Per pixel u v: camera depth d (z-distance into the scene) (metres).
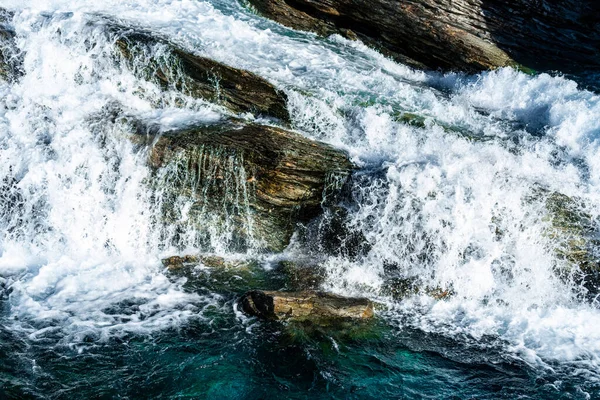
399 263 8.00
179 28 11.00
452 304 7.68
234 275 7.71
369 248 8.05
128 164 8.16
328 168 8.45
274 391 5.93
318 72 11.13
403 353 6.66
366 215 8.15
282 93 9.51
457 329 7.22
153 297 7.14
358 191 8.27
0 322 6.48
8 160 8.11
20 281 7.21
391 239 8.04
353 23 13.50
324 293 7.40
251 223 8.28
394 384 6.18
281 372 6.18
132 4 11.73
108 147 8.30
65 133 8.31
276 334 6.68
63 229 7.92
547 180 8.83
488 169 8.61
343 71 11.41
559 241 8.13
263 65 10.66
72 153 8.13
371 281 7.85
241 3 13.58
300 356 6.41
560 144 10.01
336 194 8.39
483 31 13.59
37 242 7.86
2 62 9.24
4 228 7.94
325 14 13.55
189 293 7.28
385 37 13.30
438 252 7.93
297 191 8.30
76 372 5.89
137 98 9.27
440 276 7.88
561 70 13.70
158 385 5.84
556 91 11.20
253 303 7.00
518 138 10.16
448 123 10.37
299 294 7.15
